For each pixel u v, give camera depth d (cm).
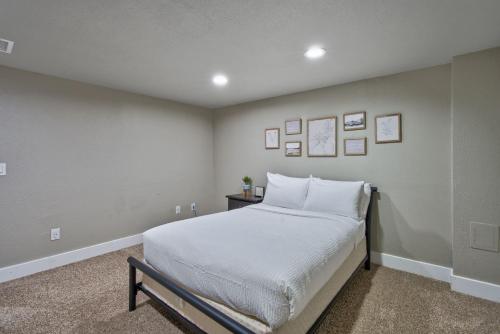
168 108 370
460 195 211
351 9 147
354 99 281
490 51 198
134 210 332
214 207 443
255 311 121
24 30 170
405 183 251
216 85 295
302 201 278
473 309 188
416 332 164
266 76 265
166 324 173
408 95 248
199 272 145
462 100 209
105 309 189
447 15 153
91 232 292
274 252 151
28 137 246
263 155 367
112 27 167
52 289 218
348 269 202
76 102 278
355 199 244
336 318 179
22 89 241
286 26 167
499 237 196
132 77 267
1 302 198
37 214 252
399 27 168
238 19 158
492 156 198
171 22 161
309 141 316
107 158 304
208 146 432
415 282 230
